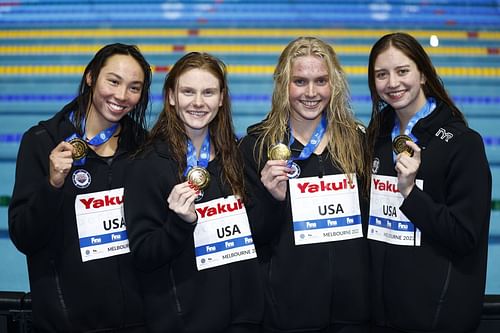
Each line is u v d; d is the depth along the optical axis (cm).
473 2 775
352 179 204
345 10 771
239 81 642
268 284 202
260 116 577
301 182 203
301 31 732
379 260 202
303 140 208
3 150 516
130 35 725
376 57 198
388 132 207
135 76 194
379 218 203
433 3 775
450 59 665
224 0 794
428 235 193
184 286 193
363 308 204
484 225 193
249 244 198
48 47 697
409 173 186
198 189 185
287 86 201
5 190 457
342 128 206
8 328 226
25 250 193
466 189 187
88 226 195
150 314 195
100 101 194
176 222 183
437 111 196
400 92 195
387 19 752
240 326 197
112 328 198
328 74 199
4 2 788
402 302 196
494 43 694
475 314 195
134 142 205
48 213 184
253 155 204
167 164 192
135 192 191
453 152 188
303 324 201
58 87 628
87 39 715
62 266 194
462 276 193
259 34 729
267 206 195
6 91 619
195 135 200
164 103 200
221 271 195
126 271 198
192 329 193
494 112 580
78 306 194
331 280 200
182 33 732
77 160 194
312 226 201
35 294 197
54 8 781
